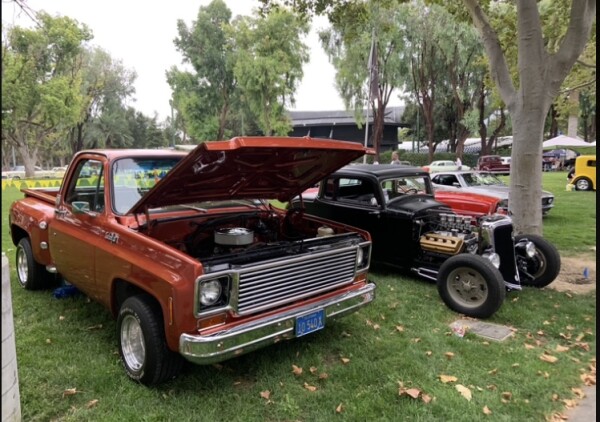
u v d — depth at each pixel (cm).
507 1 1188
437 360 402
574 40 637
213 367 375
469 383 364
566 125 5034
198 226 411
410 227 619
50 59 3195
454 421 312
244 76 3447
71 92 3369
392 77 3244
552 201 1177
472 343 439
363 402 329
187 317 299
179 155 460
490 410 328
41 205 529
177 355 333
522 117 676
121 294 370
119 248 356
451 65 3216
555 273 607
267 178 423
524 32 664
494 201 938
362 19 1068
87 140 5906
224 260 327
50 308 497
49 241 470
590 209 1331
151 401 324
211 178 373
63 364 373
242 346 311
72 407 317
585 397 350
